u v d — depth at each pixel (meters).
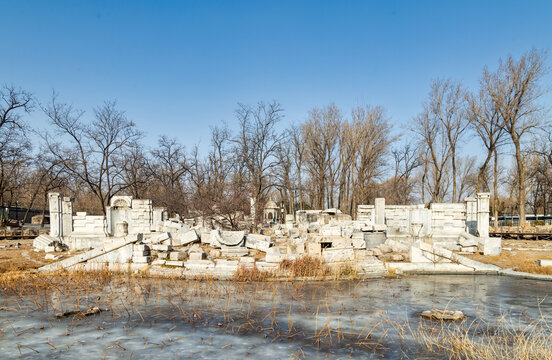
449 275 15.56
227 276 13.89
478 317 9.09
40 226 51.75
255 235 17.44
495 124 35.28
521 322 8.66
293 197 51.47
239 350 6.86
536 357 6.29
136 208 29.81
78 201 62.69
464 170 58.50
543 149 44.75
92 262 15.35
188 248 16.30
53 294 11.47
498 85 34.25
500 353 6.51
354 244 15.80
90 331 7.98
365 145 44.00
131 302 10.32
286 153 48.28
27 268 16.23
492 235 33.47
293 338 7.52
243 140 40.72
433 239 24.73
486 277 15.18
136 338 7.53
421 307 10.05
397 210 28.58
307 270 14.23
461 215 26.78
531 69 32.97
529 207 73.88
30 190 49.56
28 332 7.95
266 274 13.88
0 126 34.91
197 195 31.72
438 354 6.63
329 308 9.88
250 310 9.58
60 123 35.12
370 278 14.60
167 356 6.57
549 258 18.81
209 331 7.95
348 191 47.78
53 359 6.48
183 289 12.07
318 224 26.30
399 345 7.11
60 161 36.22
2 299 10.92
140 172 45.94
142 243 15.56
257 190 39.78
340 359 6.43
